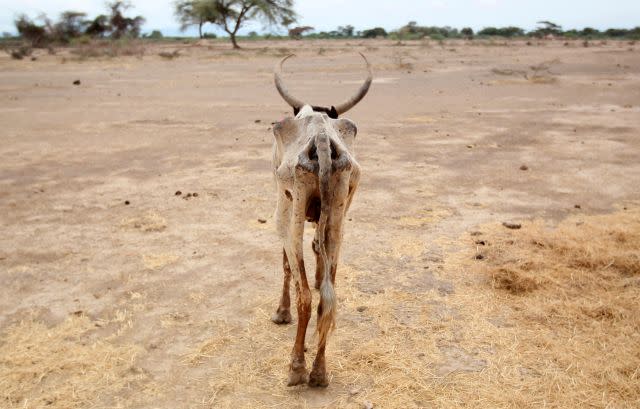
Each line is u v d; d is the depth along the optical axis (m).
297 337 4.40
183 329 5.26
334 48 55.94
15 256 6.90
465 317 5.39
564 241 6.94
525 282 5.91
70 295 5.91
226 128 15.29
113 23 63.06
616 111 17.16
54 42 58.28
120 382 4.48
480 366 4.63
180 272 6.45
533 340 4.97
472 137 13.74
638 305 5.47
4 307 5.66
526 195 9.13
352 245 7.15
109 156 12.15
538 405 4.15
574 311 5.40
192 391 4.39
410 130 14.81
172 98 21.75
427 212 8.34
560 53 45.06
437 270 6.40
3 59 40.56
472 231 7.52
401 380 4.48
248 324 5.34
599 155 11.62
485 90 23.12
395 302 5.69
